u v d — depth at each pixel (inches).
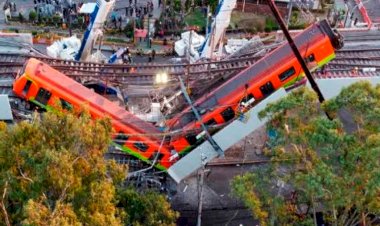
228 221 1358.3
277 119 925.2
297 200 978.7
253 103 1295.5
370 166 807.7
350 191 829.2
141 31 2137.1
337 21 2174.0
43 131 860.6
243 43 1907.0
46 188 812.6
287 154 903.1
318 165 832.9
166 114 1374.3
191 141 1305.4
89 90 1318.9
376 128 844.6
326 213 961.5
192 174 1461.6
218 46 1847.9
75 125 860.6
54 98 1263.5
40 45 2091.5
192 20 2253.9
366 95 870.4
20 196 820.0
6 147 839.7
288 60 1277.1
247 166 1460.4
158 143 1299.2
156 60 2027.6
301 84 1315.2
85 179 855.7
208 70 1493.6
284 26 1135.0
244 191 904.3
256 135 1524.4
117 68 1568.7
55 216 746.2
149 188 1285.7
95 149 874.8
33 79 1250.0
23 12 2290.8
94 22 1690.5
